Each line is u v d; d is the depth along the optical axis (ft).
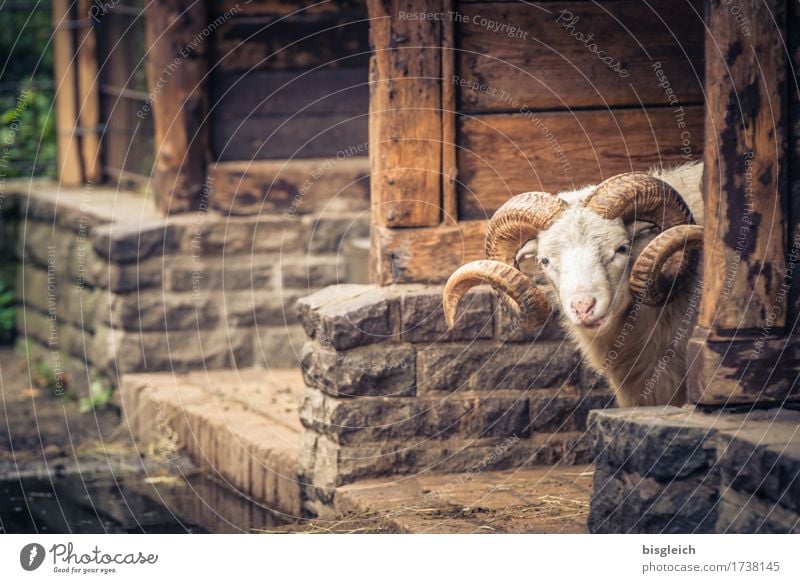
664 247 18.56
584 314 18.71
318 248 33.09
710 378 16.85
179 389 30.25
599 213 19.19
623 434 16.58
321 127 33.50
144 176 38.52
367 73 33.50
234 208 33.01
